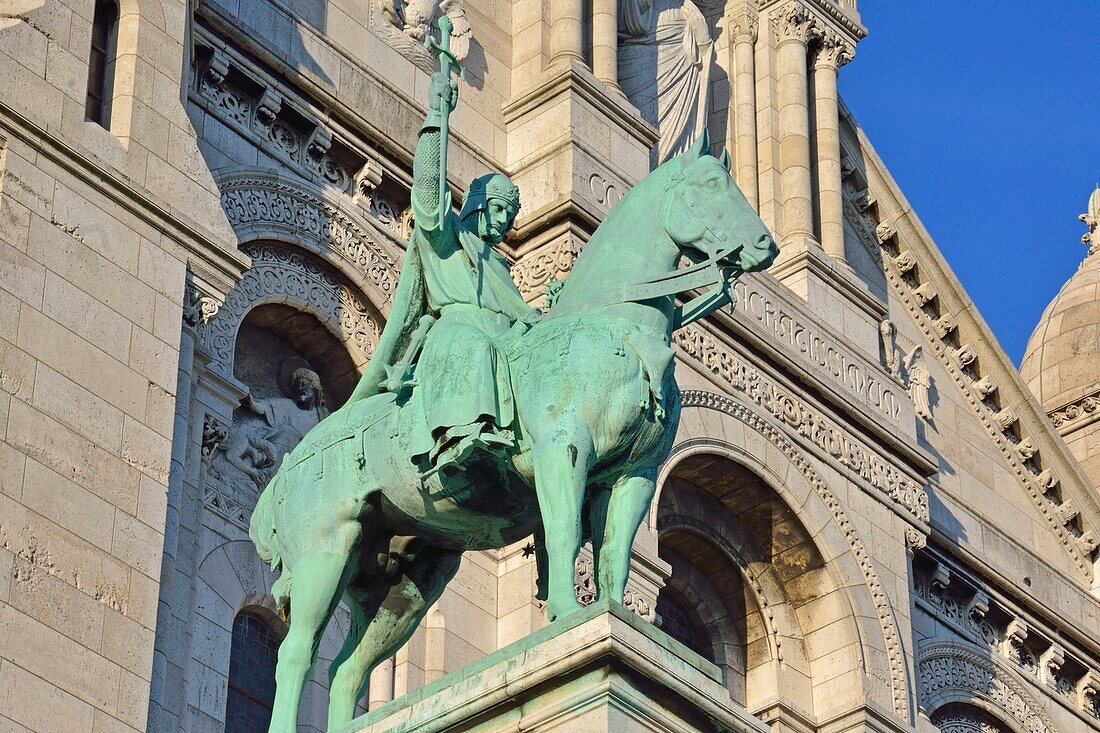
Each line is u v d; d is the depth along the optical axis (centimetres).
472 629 3047
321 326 3136
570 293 2208
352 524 2223
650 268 2180
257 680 2903
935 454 4044
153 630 2533
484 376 2139
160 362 2673
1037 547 4194
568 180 3288
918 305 4166
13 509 2459
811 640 3544
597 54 3534
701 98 3756
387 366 2286
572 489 2069
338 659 2278
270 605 2934
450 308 2262
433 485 2173
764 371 3525
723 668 3525
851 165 4116
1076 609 4169
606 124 3416
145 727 2484
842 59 4053
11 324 2541
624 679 1970
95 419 2577
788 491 3491
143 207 2736
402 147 3259
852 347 3709
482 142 3381
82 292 2627
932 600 3903
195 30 3058
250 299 3039
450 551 2278
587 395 2102
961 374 4197
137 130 2781
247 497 2959
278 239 3084
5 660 2386
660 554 3516
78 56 2755
